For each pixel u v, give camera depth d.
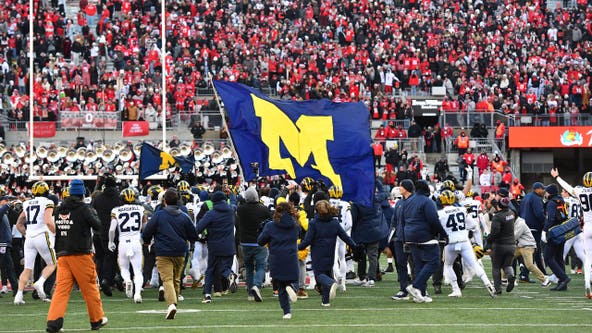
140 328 16.22
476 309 18.86
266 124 22.48
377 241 24.03
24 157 44.94
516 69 58.41
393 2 66.94
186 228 17.73
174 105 52.03
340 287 22.86
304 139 22.48
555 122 51.94
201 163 44.06
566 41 63.84
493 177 47.94
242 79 56.16
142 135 50.28
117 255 21.88
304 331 15.73
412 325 16.45
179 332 15.71
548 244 22.81
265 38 60.84
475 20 64.31
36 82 53.47
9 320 17.77
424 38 61.66
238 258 25.52
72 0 66.62
